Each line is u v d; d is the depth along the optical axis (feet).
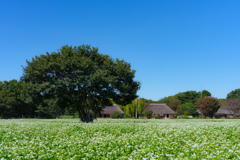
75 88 109.60
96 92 110.93
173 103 369.09
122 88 114.52
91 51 120.67
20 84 125.29
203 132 55.72
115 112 230.27
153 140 45.47
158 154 33.58
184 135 52.80
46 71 107.96
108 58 124.77
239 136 51.55
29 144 43.37
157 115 242.99
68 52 116.16
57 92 111.75
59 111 262.67
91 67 108.68
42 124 78.79
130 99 122.93
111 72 117.29
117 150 36.91
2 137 53.11
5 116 252.21
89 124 76.23
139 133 55.93
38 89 105.91
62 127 68.13
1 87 262.26
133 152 36.50
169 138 47.24
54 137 54.44
